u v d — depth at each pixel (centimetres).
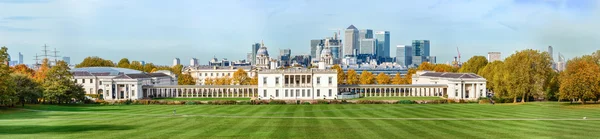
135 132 7625
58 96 15012
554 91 15588
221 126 8525
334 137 7156
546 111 11575
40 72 19912
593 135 7256
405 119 9769
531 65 15650
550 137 7075
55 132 7600
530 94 15788
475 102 15925
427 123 8969
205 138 7006
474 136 7212
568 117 9956
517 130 7850
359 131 7825
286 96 19925
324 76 19900
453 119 9669
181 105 14975
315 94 19862
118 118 10025
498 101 15812
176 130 7900
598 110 11738
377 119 9812
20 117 10344
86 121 9325
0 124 8731
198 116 10575
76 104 15262
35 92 13812
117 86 19938
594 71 13288
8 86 12188
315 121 9450
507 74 15650
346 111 12044
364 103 15538
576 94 13250
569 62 14850
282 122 9250
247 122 9244
